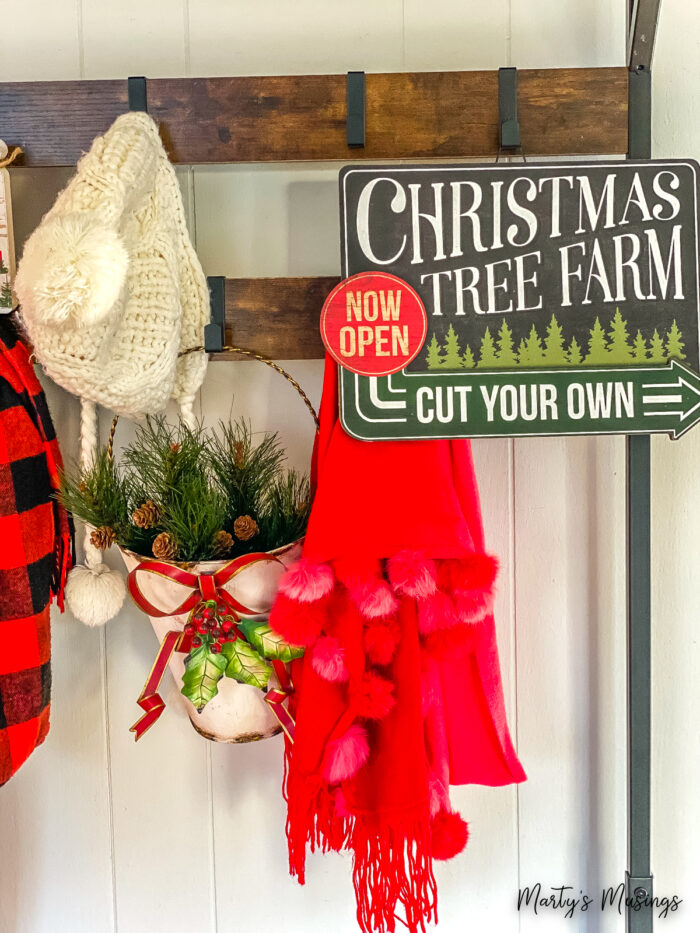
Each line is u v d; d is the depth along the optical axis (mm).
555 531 859
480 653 760
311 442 849
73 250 610
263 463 746
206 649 685
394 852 690
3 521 710
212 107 753
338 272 834
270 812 882
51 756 878
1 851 885
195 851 885
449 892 891
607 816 881
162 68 825
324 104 750
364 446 705
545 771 880
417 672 692
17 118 762
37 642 738
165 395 718
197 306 748
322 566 685
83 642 869
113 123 730
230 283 763
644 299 708
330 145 754
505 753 771
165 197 721
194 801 880
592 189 705
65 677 871
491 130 749
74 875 888
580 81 742
